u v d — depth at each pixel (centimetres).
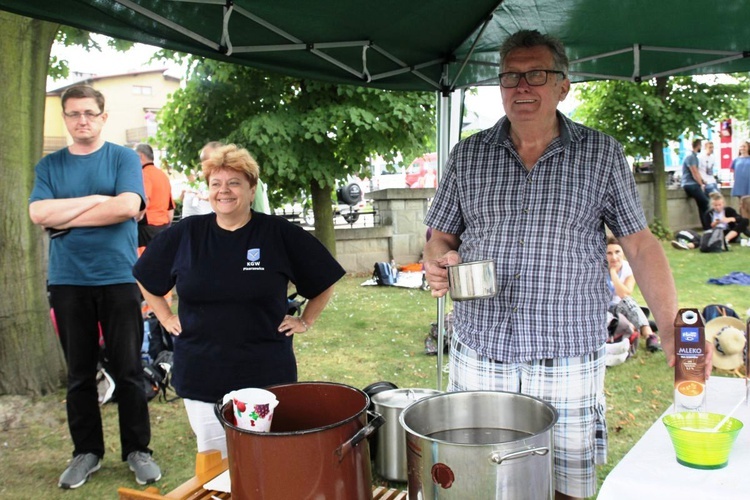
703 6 332
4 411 413
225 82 824
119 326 321
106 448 370
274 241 255
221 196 246
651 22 353
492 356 212
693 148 1316
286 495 138
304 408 175
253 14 279
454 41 370
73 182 312
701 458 148
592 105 1273
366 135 858
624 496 143
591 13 342
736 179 1245
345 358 549
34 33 428
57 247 311
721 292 766
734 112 1250
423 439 133
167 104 862
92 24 246
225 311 249
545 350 206
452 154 231
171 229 264
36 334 443
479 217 219
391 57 356
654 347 541
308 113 818
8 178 429
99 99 315
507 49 209
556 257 206
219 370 250
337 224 1288
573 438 208
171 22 257
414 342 598
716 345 268
